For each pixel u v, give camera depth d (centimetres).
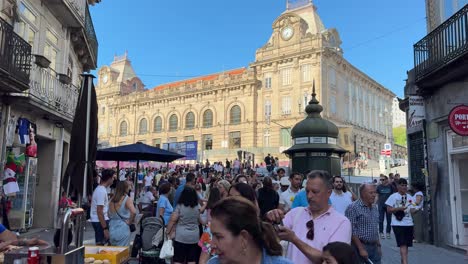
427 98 1205
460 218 1061
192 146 3881
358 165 4506
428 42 1101
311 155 1108
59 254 337
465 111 874
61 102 1437
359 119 6188
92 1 2097
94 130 720
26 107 1245
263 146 5400
